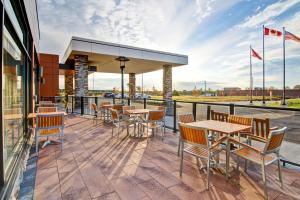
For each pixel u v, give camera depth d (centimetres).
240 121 367
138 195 239
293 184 267
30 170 309
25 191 246
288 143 488
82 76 1114
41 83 1088
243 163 341
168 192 246
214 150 288
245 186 262
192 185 264
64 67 1295
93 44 1044
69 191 247
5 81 251
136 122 549
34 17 607
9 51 293
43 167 321
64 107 1198
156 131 604
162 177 287
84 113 1015
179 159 360
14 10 313
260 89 3347
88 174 295
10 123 312
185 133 284
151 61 1343
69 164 334
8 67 286
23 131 458
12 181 220
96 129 628
